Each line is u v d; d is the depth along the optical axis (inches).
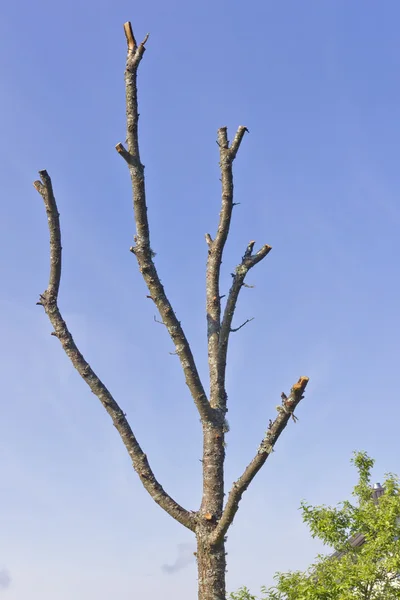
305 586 477.1
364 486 532.1
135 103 186.4
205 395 181.9
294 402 157.5
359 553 499.8
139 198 181.6
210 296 208.2
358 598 456.8
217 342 200.4
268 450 157.4
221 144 215.2
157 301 181.9
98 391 183.2
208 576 162.6
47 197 193.3
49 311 190.2
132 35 192.7
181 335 181.5
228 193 213.2
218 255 212.4
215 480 175.2
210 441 180.1
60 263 193.2
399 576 480.4
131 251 184.4
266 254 213.3
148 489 174.6
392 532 487.8
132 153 182.2
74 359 186.1
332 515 514.9
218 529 163.3
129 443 179.2
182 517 170.6
